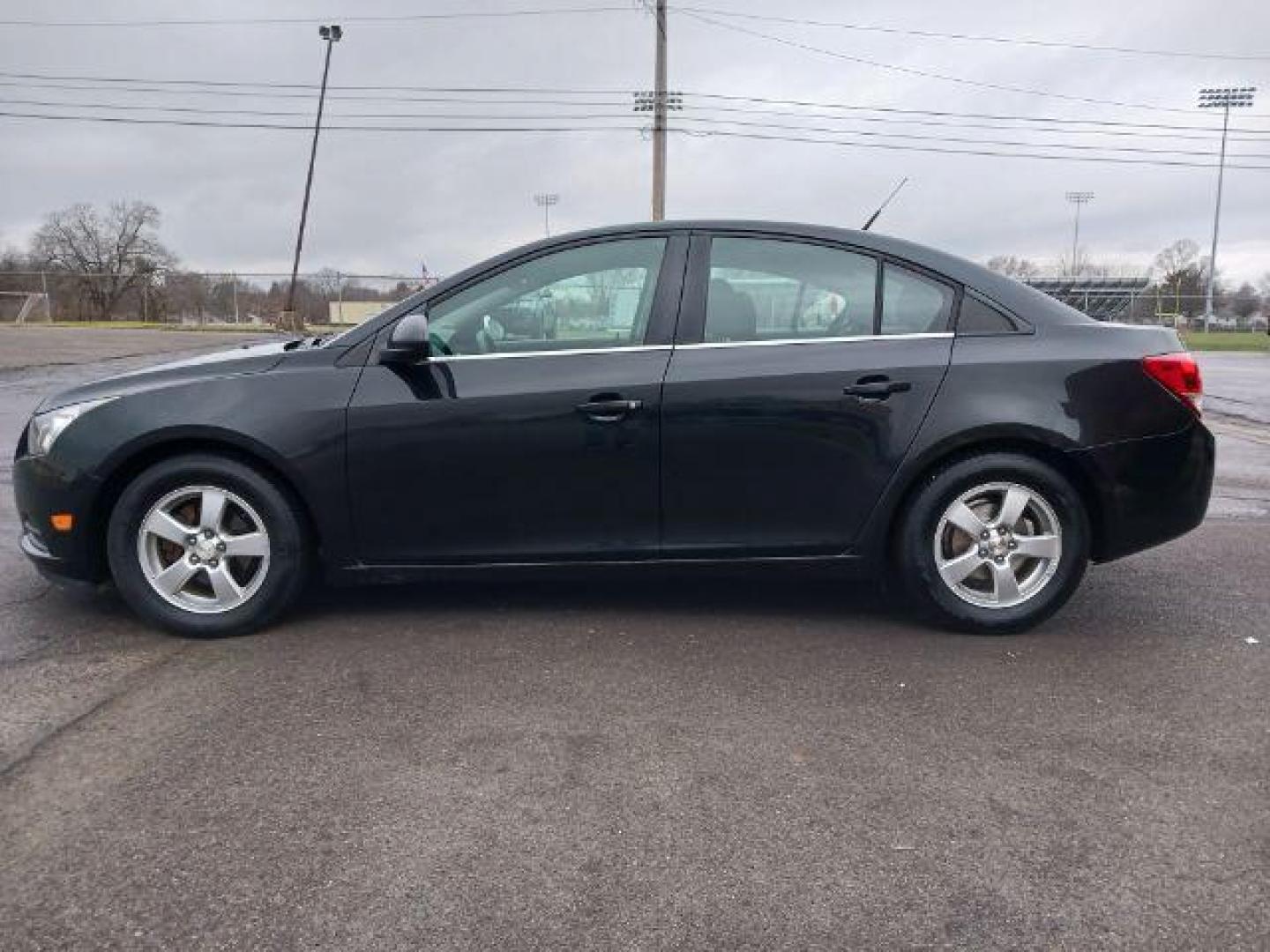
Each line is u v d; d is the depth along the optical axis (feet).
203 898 7.79
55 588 15.40
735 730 10.73
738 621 14.21
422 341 12.73
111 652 12.84
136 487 13.05
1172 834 8.75
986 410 13.07
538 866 8.25
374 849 8.46
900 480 13.21
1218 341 129.59
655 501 13.32
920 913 7.66
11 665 12.39
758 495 13.32
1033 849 8.52
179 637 13.39
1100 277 162.09
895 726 10.84
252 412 12.96
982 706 11.37
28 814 8.95
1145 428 13.28
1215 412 43.04
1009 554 13.48
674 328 13.39
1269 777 9.75
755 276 13.55
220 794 9.30
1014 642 13.47
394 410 13.07
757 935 7.42
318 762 9.92
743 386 13.09
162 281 132.05
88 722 10.78
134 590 13.24
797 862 8.32
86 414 13.11
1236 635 13.79
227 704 11.27
